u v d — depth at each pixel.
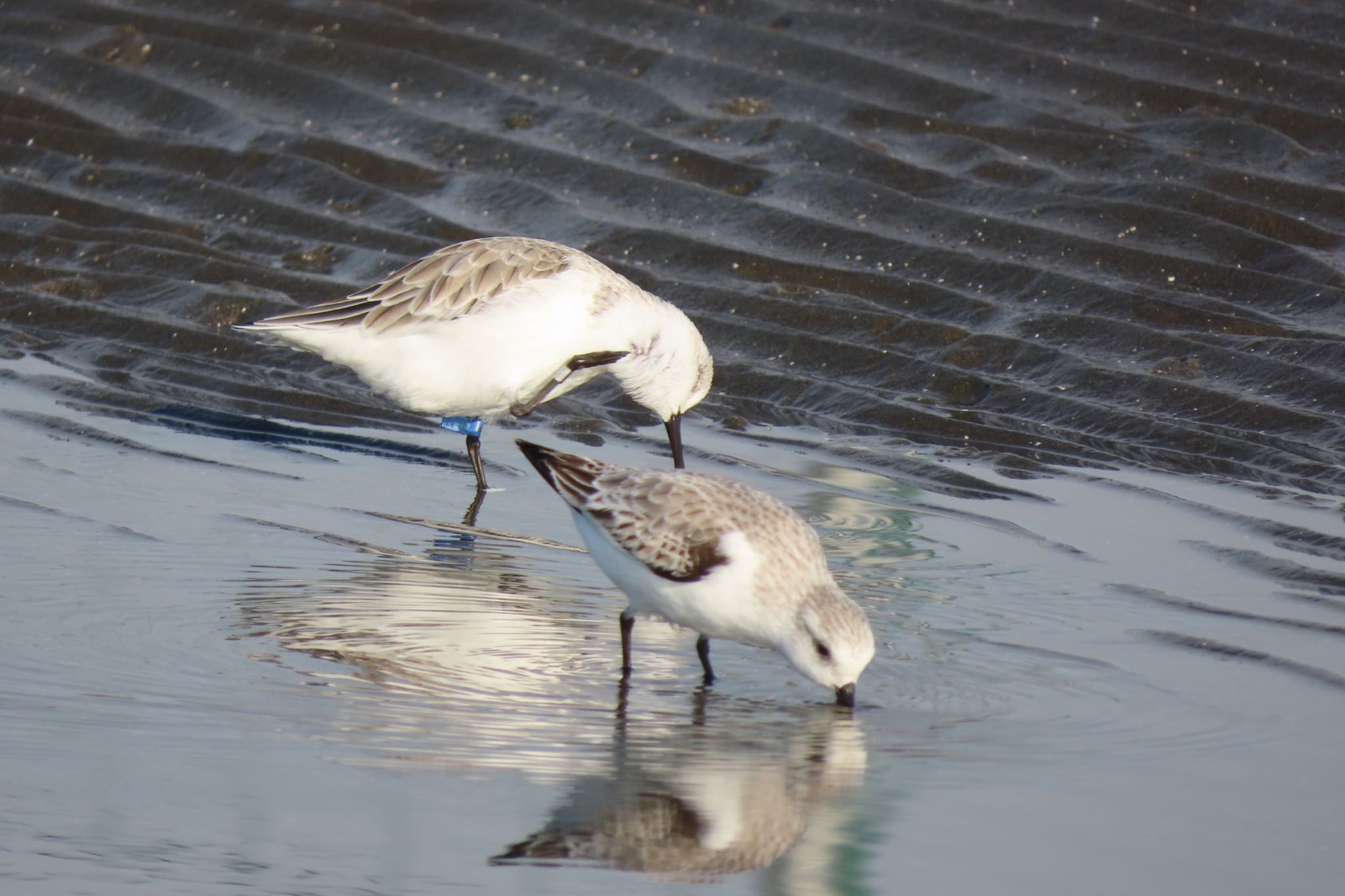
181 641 8.84
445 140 17.22
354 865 6.62
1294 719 8.30
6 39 18.80
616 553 8.96
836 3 18.75
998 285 14.88
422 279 12.44
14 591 9.43
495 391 12.52
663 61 18.11
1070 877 6.68
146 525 10.71
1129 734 8.12
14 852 6.62
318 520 11.12
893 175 16.31
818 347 14.38
